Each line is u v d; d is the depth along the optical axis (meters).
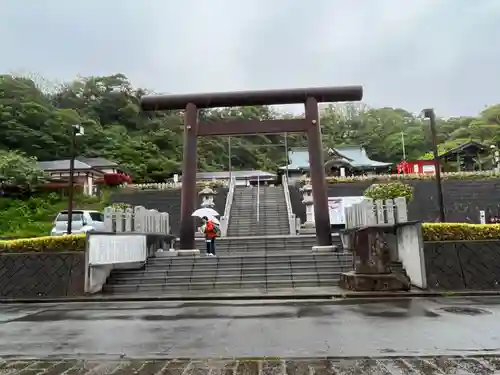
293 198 32.91
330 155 57.94
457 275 11.62
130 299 11.28
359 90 16.84
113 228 14.15
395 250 13.62
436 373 4.23
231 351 5.26
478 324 6.70
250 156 70.56
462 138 65.38
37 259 12.55
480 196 32.44
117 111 68.75
